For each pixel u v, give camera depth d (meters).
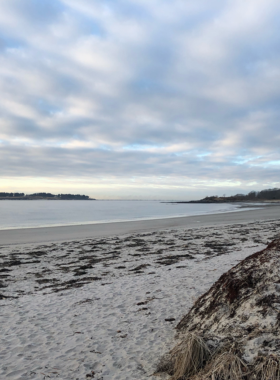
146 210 66.44
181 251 13.23
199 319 4.49
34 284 8.50
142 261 11.29
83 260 11.99
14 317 5.70
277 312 3.50
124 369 3.64
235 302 4.16
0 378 3.50
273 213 41.66
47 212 58.16
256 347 3.05
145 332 4.76
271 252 4.95
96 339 4.57
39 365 3.81
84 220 36.47
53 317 5.64
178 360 3.39
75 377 3.49
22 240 18.59
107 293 7.14
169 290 7.12
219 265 9.62
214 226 24.61
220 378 2.84
